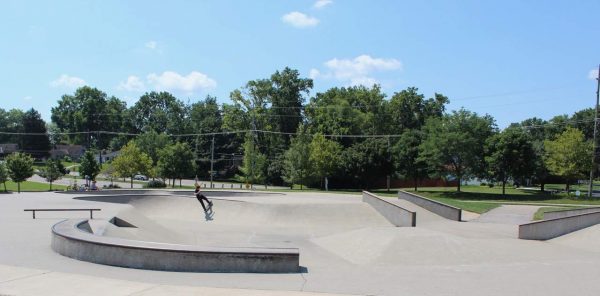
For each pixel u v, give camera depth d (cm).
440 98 8906
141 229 1933
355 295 881
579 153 4719
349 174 6028
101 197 3095
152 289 880
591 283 1015
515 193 5512
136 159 5859
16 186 5469
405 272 1127
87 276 977
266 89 7856
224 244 2055
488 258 1614
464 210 3422
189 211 3050
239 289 902
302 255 1795
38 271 1017
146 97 13038
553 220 2086
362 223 2719
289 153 5809
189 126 11312
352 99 8606
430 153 5362
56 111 13050
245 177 6284
